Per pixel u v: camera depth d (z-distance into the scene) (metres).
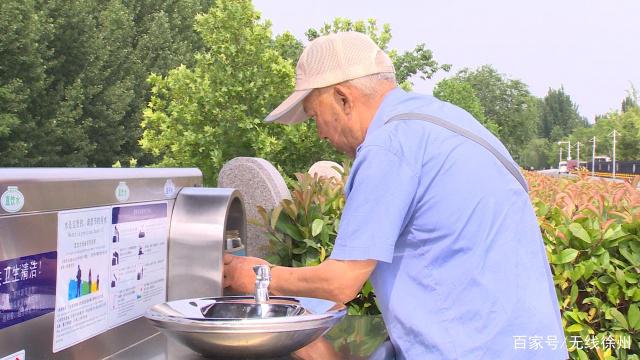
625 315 3.65
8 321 1.75
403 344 1.98
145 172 2.52
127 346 2.38
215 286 2.64
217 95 7.83
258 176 4.01
